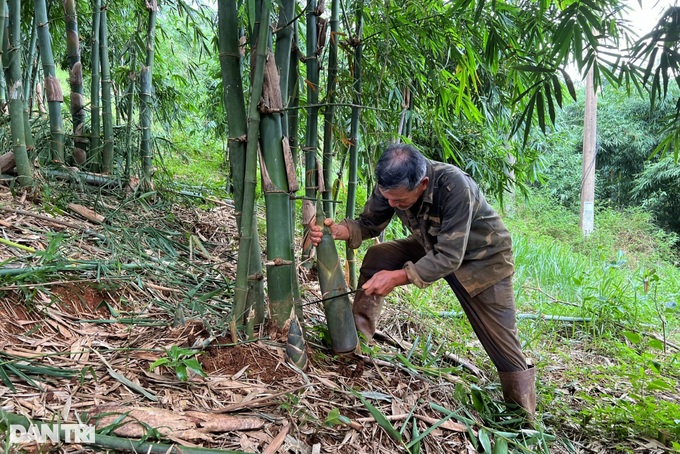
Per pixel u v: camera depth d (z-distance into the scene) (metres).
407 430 1.90
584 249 8.60
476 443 2.00
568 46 2.26
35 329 1.77
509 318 2.27
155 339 1.91
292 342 1.92
